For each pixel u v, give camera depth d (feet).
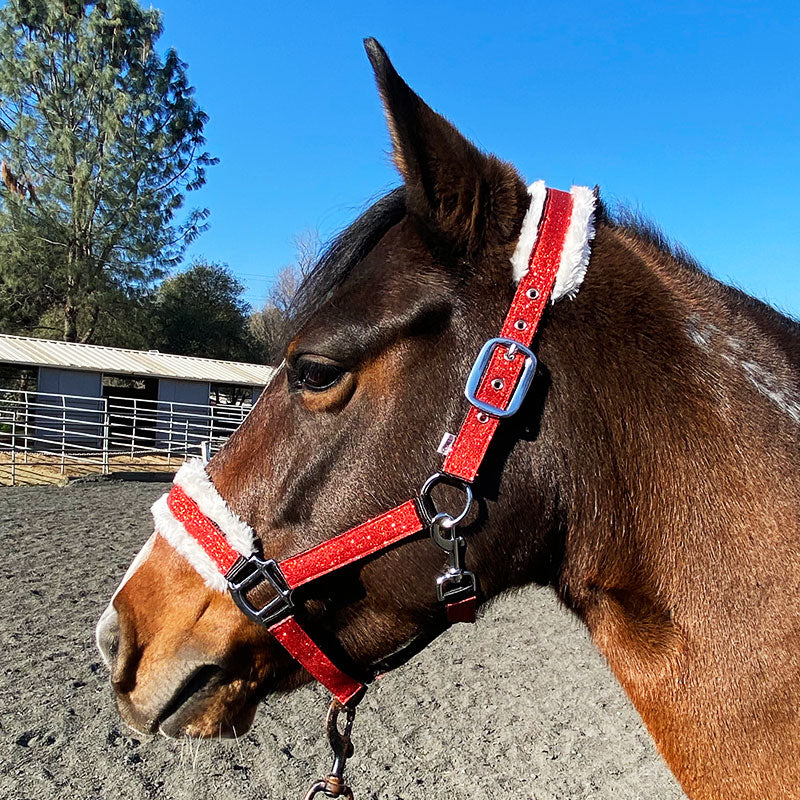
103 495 42.91
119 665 4.86
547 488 4.51
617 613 4.70
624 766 12.53
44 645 17.28
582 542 4.60
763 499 4.33
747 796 4.11
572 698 15.48
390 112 4.44
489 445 4.42
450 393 4.44
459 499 4.42
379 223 4.99
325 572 4.54
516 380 4.36
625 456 4.52
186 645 4.78
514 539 4.54
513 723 14.21
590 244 4.75
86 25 86.12
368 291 4.56
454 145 4.47
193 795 11.23
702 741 4.27
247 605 4.66
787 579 4.17
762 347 4.77
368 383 4.52
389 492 4.47
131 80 87.76
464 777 12.06
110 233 86.89
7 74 84.43
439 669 17.10
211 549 4.75
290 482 4.64
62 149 84.28
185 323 110.11
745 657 4.15
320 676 4.78
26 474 49.47
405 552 4.54
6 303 88.12
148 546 5.12
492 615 21.79
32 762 11.94
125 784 11.44
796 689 4.02
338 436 4.54
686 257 5.49
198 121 92.53
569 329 4.57
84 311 89.97
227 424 71.05
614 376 4.55
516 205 4.62
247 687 4.91
